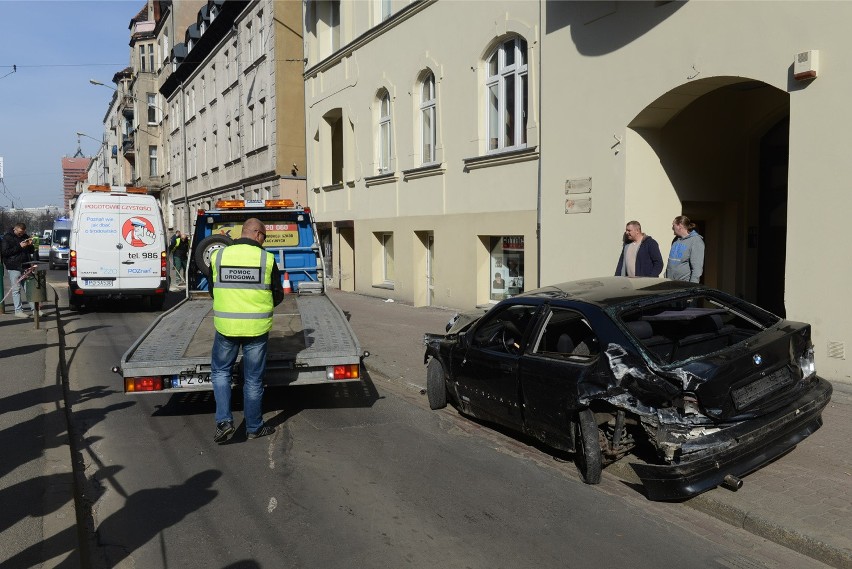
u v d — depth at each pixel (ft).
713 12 27.30
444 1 46.93
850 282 23.09
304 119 81.41
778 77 25.05
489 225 43.09
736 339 18.34
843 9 22.89
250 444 20.74
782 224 36.47
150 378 20.95
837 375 23.62
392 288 57.82
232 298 19.84
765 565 12.95
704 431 14.83
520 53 40.63
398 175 54.65
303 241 41.45
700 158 34.65
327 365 22.04
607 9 32.37
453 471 18.25
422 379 28.63
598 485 17.07
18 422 22.11
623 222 32.40
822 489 15.56
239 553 13.76
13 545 13.52
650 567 12.89
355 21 61.36
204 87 118.83
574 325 18.76
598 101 33.30
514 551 13.61
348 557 13.50
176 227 147.64
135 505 16.28
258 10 86.02
